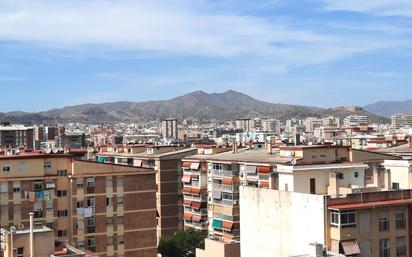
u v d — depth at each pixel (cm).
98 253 10738
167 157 16412
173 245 13162
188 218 15138
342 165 9188
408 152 15775
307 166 8994
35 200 10288
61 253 8150
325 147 11538
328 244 7481
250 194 8800
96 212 10756
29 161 10344
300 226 7869
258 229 8631
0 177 10100
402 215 7806
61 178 10550
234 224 13312
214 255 11131
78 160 10688
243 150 15288
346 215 7412
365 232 7538
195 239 13338
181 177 16525
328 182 8938
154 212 11275
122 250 10944
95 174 10756
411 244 7838
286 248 8112
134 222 11069
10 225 10094
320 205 7562
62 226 10506
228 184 13488
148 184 11231
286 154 12175
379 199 7831
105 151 19412
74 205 10588
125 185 11012
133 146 18412
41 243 7656
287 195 8106
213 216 14025
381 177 9194
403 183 9238
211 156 14712
